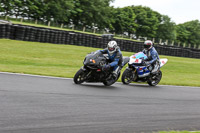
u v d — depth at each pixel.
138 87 12.64
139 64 13.09
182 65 26.64
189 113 8.78
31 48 22.30
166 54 36.94
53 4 72.56
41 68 14.79
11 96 7.76
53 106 7.38
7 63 15.57
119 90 11.17
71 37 28.72
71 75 13.73
